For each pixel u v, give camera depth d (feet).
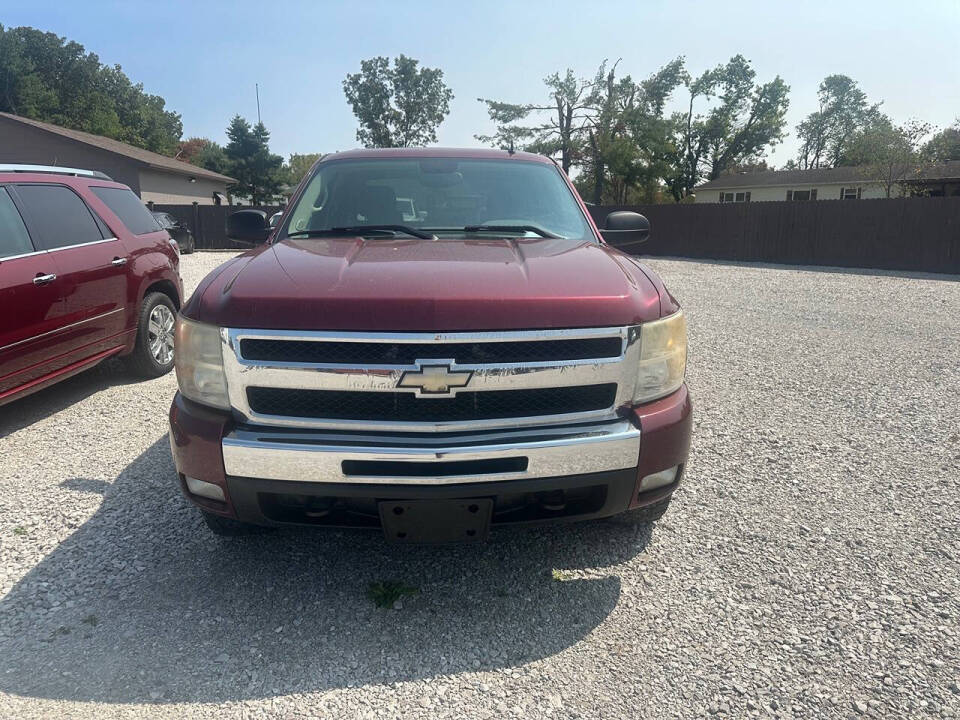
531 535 10.62
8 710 6.98
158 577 9.40
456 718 6.95
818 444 14.48
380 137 255.91
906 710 7.01
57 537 10.43
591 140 139.44
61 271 15.39
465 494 7.72
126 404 17.11
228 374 7.89
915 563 9.80
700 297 39.01
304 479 7.72
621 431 8.01
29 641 8.06
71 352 15.79
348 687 7.38
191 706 7.08
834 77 254.68
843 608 8.75
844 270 59.26
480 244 10.43
